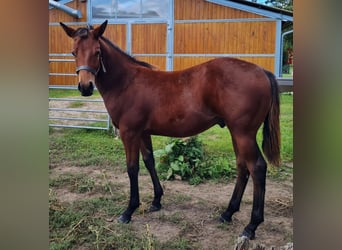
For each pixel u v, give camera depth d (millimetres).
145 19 7559
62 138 4668
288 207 2584
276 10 6695
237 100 2020
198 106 2197
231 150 4078
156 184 2588
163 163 3482
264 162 2059
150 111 2320
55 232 2242
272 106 2074
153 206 2590
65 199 2803
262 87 2014
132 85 2338
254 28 6930
